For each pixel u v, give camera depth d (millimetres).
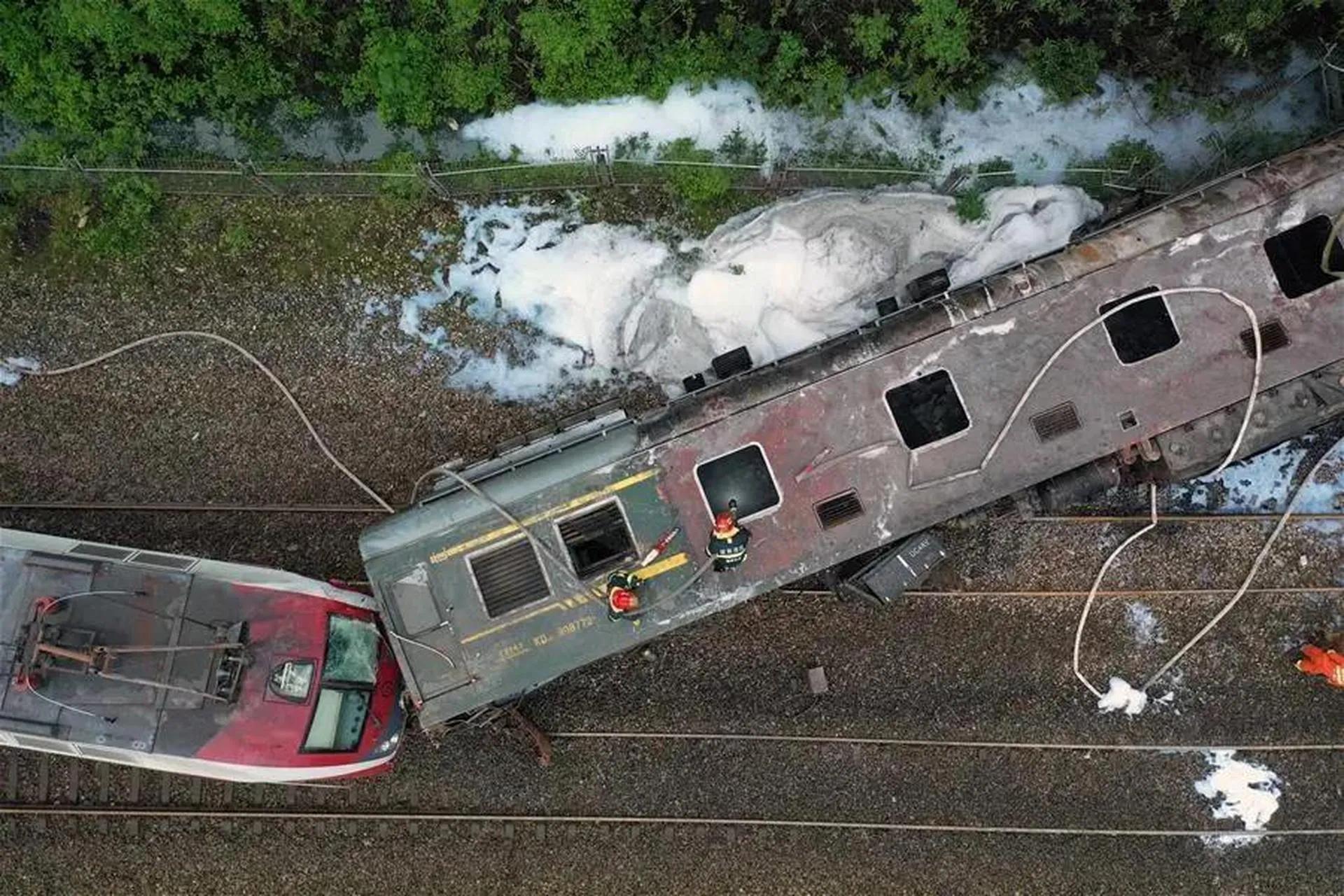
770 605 9734
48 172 9656
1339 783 9656
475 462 9172
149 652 7887
